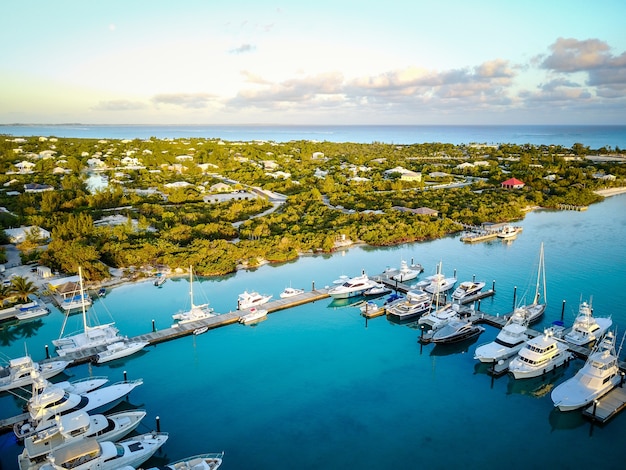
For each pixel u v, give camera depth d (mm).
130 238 103250
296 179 197875
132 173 198500
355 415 50438
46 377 57125
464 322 68750
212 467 40594
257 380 57562
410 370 60094
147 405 52250
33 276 87688
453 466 42531
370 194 162625
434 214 134375
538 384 56938
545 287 82875
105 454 40062
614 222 135250
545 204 158000
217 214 127188
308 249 109000
